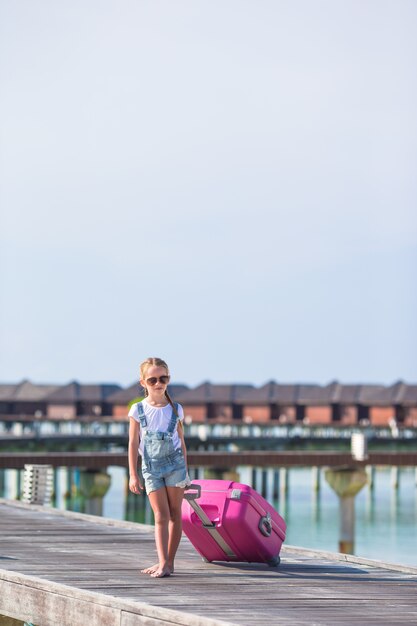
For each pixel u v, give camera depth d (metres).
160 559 12.67
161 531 12.65
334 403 115.94
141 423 12.65
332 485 41.00
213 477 43.59
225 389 121.44
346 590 12.02
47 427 120.19
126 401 118.44
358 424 107.88
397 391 114.25
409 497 66.31
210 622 9.66
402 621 10.33
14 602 12.09
